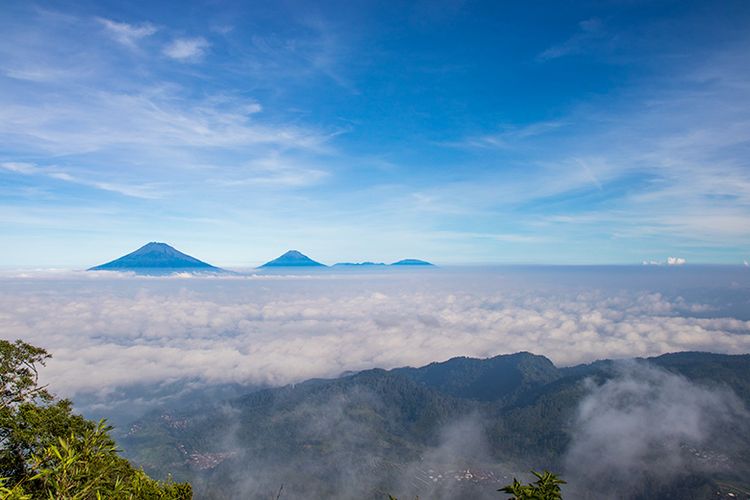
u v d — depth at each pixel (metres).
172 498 19.50
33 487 15.00
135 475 19.33
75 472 13.04
